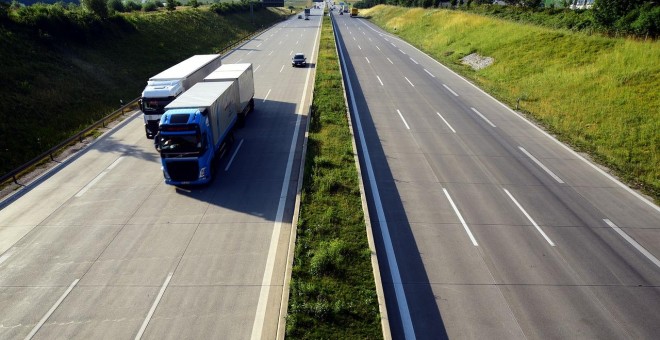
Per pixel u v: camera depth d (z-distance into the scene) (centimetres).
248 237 1484
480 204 1698
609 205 1702
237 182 1911
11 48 2941
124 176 1978
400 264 1327
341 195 1733
